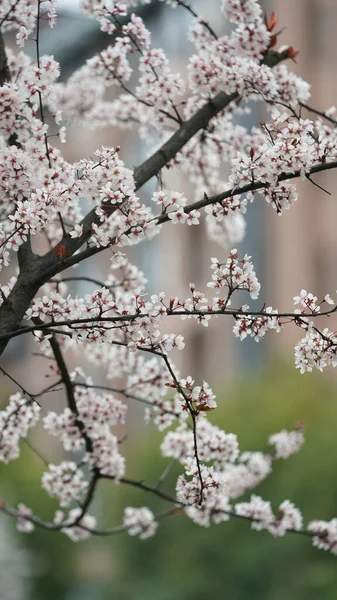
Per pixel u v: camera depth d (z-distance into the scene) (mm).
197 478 7207
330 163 6574
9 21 8141
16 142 7617
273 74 8242
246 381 36625
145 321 6461
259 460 9969
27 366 32719
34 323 7262
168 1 8828
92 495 9031
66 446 8938
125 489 34000
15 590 30062
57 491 9242
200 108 8438
